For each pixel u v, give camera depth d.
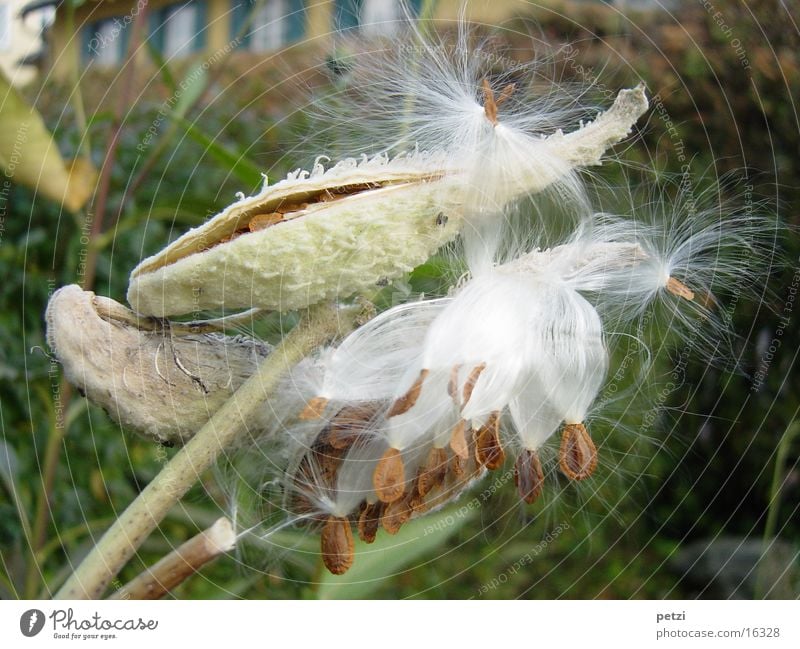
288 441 0.26
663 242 0.30
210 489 0.31
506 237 0.27
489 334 0.25
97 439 0.49
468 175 0.25
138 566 0.44
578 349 0.26
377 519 0.26
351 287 0.24
